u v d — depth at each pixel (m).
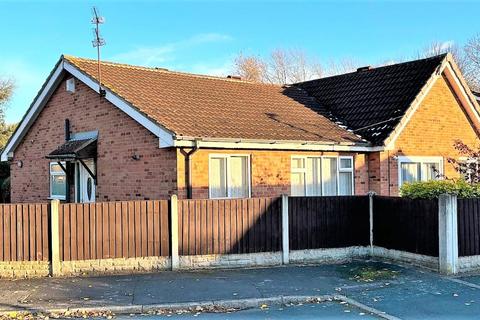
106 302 9.02
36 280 10.71
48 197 18.48
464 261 11.77
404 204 12.50
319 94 21.45
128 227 11.48
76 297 9.34
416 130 17.62
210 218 11.89
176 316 8.45
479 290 10.05
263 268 11.98
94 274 11.23
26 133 19.58
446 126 18.50
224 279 10.73
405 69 19.50
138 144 14.41
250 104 17.94
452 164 18.14
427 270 11.83
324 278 10.96
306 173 15.73
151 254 11.56
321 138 15.52
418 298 9.45
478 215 11.99
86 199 16.75
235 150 14.25
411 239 12.30
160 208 11.64
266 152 14.88
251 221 12.17
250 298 9.26
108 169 15.58
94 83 15.73
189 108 15.63
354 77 21.34
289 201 12.52
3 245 11.03
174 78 18.75
